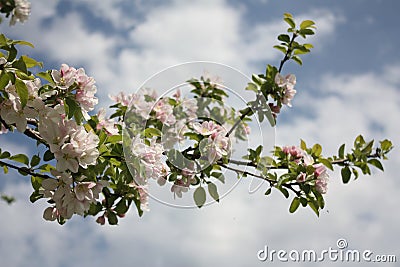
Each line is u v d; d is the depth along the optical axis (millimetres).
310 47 3061
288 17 3029
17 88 2031
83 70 2266
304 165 3084
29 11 1983
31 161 2328
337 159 3229
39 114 2137
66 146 2066
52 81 2246
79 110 2227
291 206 3016
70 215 2143
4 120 2135
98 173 2240
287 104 3059
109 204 2568
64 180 2104
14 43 2209
